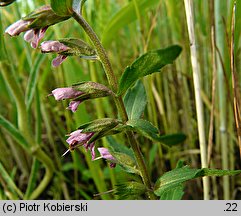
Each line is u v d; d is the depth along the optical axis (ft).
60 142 0.67
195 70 0.43
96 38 0.38
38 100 0.53
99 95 0.38
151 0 0.48
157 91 0.61
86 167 0.63
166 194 0.43
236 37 0.42
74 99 0.38
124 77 0.37
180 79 0.57
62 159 0.65
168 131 0.59
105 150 0.41
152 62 0.35
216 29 0.46
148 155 0.58
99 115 0.50
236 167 0.57
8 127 0.50
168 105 0.59
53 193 0.60
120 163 0.41
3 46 0.47
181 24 0.54
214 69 0.45
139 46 0.57
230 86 0.47
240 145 0.43
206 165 0.45
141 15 0.50
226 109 0.50
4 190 0.54
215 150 0.54
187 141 0.58
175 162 0.57
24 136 0.51
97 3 0.57
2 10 0.56
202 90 0.54
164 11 0.58
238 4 0.40
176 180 0.39
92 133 0.39
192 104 0.60
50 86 0.65
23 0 0.54
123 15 0.48
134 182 0.40
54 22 0.37
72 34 0.53
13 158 0.65
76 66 0.53
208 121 0.55
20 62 0.56
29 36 0.37
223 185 0.52
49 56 0.50
